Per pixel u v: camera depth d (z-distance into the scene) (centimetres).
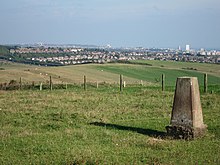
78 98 3133
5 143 1503
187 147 1421
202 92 3338
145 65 11031
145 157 1277
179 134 1612
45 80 6156
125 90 3906
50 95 3444
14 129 1825
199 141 1536
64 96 3325
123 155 1303
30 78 6391
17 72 7219
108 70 9244
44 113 2327
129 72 9112
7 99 3177
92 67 9638
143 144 1477
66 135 1666
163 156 1284
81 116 2206
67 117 2170
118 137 1628
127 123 1991
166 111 2383
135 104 2711
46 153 1339
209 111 2359
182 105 1625
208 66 11650
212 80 8062
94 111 2398
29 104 2800
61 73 7681
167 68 10269
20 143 1502
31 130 1803
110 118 2170
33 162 1217
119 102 2841
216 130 1747
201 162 1202
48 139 1577
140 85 4888
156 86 4522
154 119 2116
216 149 1388
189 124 1603
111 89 4119
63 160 1225
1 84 5044
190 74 9094
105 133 1695
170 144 1473
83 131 1750
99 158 1238
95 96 3281
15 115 2277
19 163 1210
